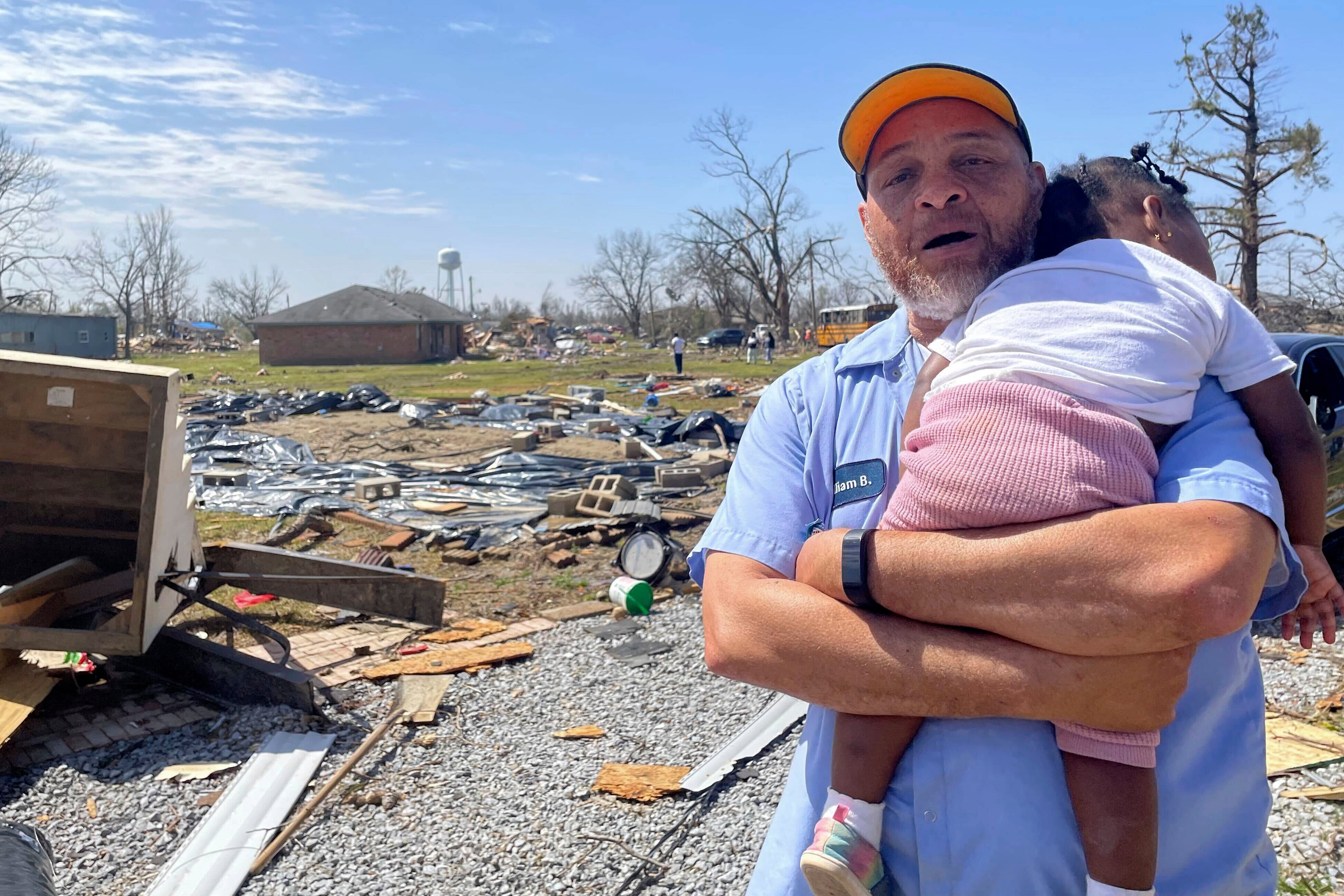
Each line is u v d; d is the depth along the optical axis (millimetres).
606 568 9656
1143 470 1574
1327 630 1778
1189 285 1723
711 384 33031
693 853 4328
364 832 4625
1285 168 31922
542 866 4297
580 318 136625
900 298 2043
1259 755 1786
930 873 1688
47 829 4680
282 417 25906
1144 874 1560
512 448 18422
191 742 5609
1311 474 1696
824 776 1883
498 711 6086
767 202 69250
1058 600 1483
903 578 1605
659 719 5887
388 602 7121
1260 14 31000
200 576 6461
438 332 71188
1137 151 2402
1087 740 1588
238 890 4141
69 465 6805
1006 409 1632
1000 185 1945
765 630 1751
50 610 6426
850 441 1982
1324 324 32906
